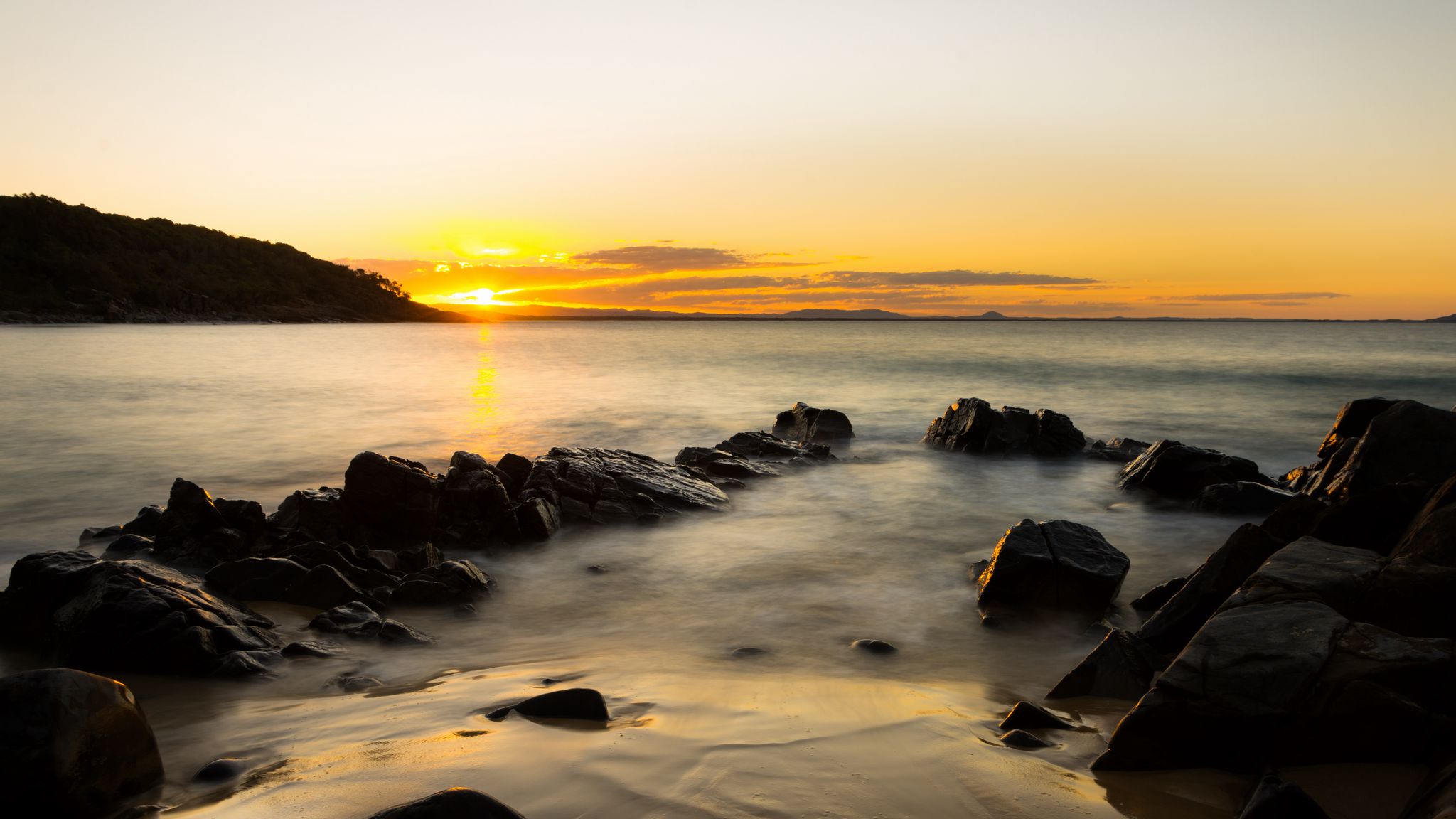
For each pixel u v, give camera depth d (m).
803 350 88.88
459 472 13.49
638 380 48.62
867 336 153.88
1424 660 4.92
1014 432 23.14
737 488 17.52
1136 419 32.62
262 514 11.96
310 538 11.67
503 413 31.55
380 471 12.13
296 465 20.67
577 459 16.00
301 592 9.55
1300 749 4.74
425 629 8.92
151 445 23.56
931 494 17.30
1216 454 17.28
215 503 11.80
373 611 9.14
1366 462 10.89
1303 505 8.10
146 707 6.46
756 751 4.99
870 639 8.48
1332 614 5.51
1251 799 4.21
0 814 4.27
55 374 49.69
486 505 12.98
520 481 15.05
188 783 4.89
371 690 6.87
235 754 5.34
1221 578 7.50
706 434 26.64
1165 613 7.64
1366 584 5.88
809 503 16.34
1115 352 83.31
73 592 8.22
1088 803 4.44
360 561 10.68
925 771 4.75
